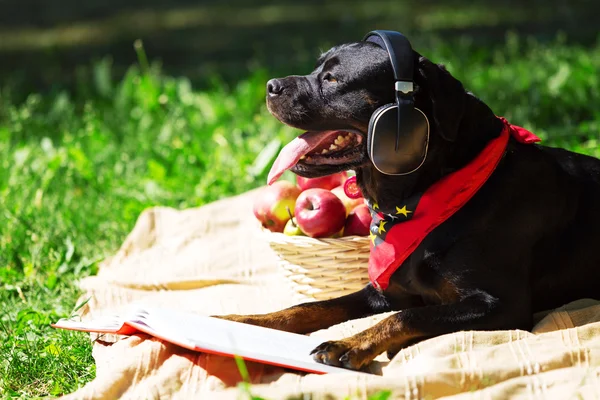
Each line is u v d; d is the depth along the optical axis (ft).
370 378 13.34
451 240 15.29
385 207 15.80
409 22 56.39
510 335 14.47
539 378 13.24
